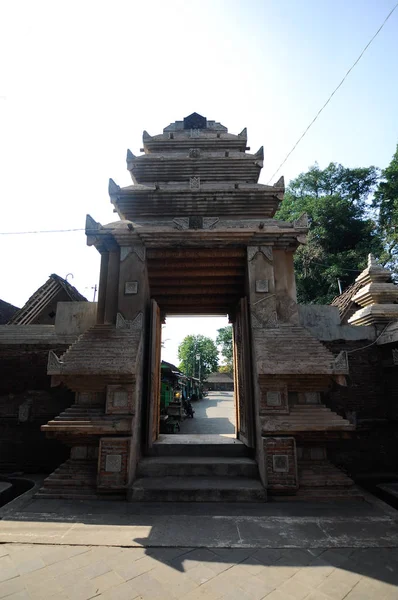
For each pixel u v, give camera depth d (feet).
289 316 24.20
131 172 30.96
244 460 22.80
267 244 25.35
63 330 30.12
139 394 23.03
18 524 15.97
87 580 11.52
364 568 12.30
